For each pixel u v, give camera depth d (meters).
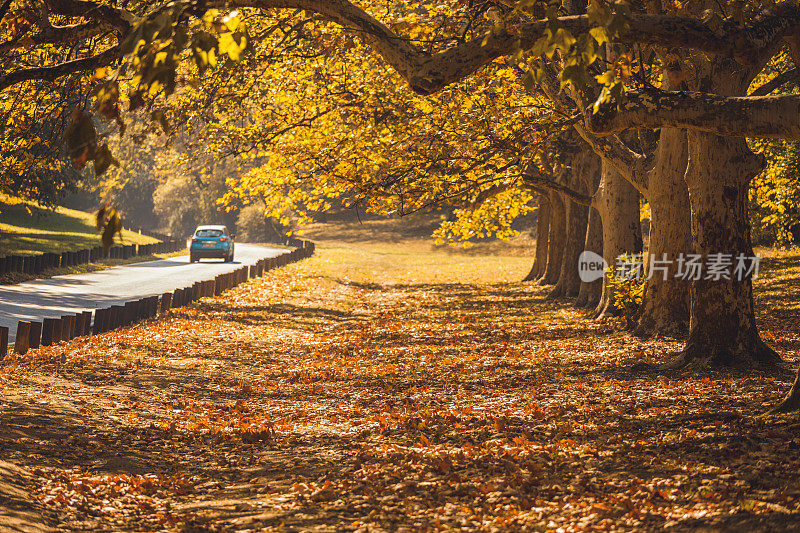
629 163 23.45
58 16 18.62
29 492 9.73
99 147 5.84
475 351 24.78
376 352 25.72
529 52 9.83
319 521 8.95
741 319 17.55
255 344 27.36
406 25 12.49
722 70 17.20
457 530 8.42
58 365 19.70
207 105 26.02
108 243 5.53
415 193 26.45
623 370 18.89
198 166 115.88
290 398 18.17
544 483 10.06
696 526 7.73
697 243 17.73
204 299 39.44
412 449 12.37
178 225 127.88
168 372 20.69
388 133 27.92
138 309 29.50
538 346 24.94
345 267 70.25
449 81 10.07
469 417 14.76
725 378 16.48
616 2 7.51
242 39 6.34
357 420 15.22
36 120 21.23
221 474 11.60
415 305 43.31
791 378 15.91
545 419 14.13
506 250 99.69
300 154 28.89
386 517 8.99
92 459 11.90
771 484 8.80
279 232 121.19
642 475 9.94
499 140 25.11
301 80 29.75
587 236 36.25
